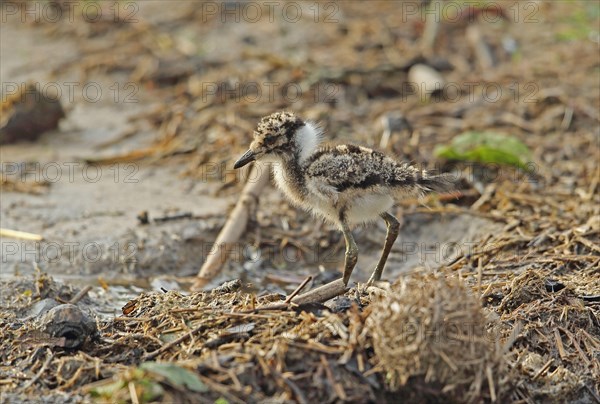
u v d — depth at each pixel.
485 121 15.88
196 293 9.77
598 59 18.28
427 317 7.38
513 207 12.99
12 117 15.89
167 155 15.22
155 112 16.83
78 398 7.80
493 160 14.11
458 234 12.65
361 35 19.50
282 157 10.34
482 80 17.45
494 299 9.66
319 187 9.84
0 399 7.95
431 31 18.94
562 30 19.81
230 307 8.95
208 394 7.44
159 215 13.24
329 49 18.95
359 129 15.43
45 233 12.73
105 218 13.17
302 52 18.78
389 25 20.03
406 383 7.57
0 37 20.05
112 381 7.75
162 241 12.59
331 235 12.86
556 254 11.20
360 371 7.65
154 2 21.73
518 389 8.02
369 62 18.08
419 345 7.36
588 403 8.35
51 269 11.99
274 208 13.30
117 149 15.61
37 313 10.04
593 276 10.42
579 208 12.80
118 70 18.58
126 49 19.38
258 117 16.08
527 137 15.37
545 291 9.57
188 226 12.97
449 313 7.42
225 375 7.58
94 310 10.62
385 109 16.34
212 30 20.08
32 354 8.58
